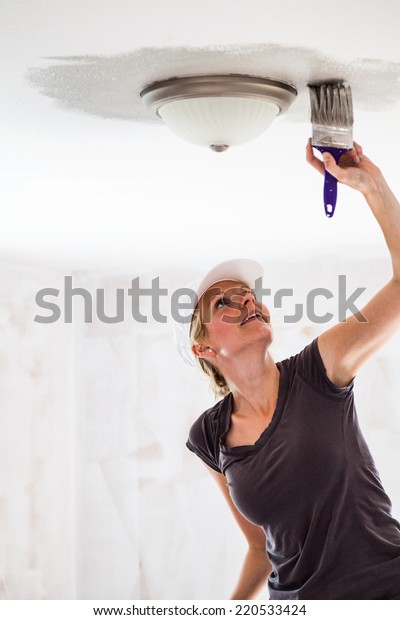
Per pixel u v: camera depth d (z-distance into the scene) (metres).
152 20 1.67
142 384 5.11
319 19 1.68
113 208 3.48
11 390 4.76
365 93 2.13
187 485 4.95
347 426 2.30
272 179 3.05
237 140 2.11
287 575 2.42
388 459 4.53
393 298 2.13
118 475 5.13
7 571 4.64
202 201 3.39
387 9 1.64
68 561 5.15
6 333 4.75
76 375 5.28
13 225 3.79
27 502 4.84
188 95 1.99
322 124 2.04
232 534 4.83
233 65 1.91
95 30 1.71
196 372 5.01
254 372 2.43
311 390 2.31
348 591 2.23
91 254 4.69
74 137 2.48
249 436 2.50
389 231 2.02
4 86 2.04
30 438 4.89
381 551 2.23
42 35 1.74
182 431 5.00
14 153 2.63
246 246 4.57
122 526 5.09
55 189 3.12
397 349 4.57
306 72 1.97
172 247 4.51
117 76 1.98
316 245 4.63
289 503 2.31
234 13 1.65
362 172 1.98
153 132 2.44
